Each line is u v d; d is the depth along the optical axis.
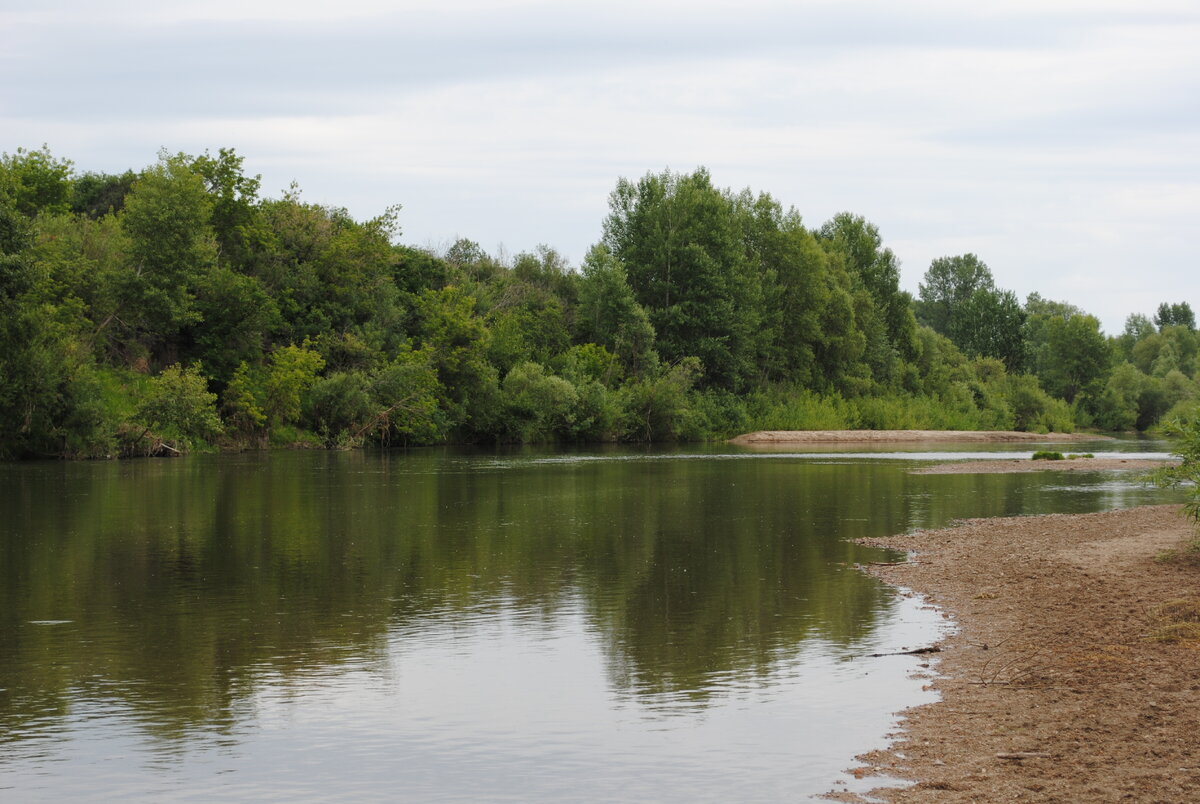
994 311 174.38
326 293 84.69
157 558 25.59
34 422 59.06
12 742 12.39
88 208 89.19
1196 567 21.95
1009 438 121.50
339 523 32.47
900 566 24.48
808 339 118.19
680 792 10.79
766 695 14.17
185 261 69.81
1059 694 13.56
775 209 119.62
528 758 11.84
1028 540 27.75
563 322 104.38
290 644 17.08
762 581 22.61
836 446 93.00
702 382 108.25
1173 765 10.84
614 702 13.93
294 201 87.44
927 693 14.09
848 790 10.70
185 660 16.06
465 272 106.12
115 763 11.70
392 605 20.12
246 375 74.12
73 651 16.59
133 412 64.06
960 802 10.21
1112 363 168.75
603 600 20.59
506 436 90.81
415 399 81.06
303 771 11.47
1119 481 49.97
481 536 29.67
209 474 51.62
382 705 13.84
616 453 76.88
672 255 106.62
